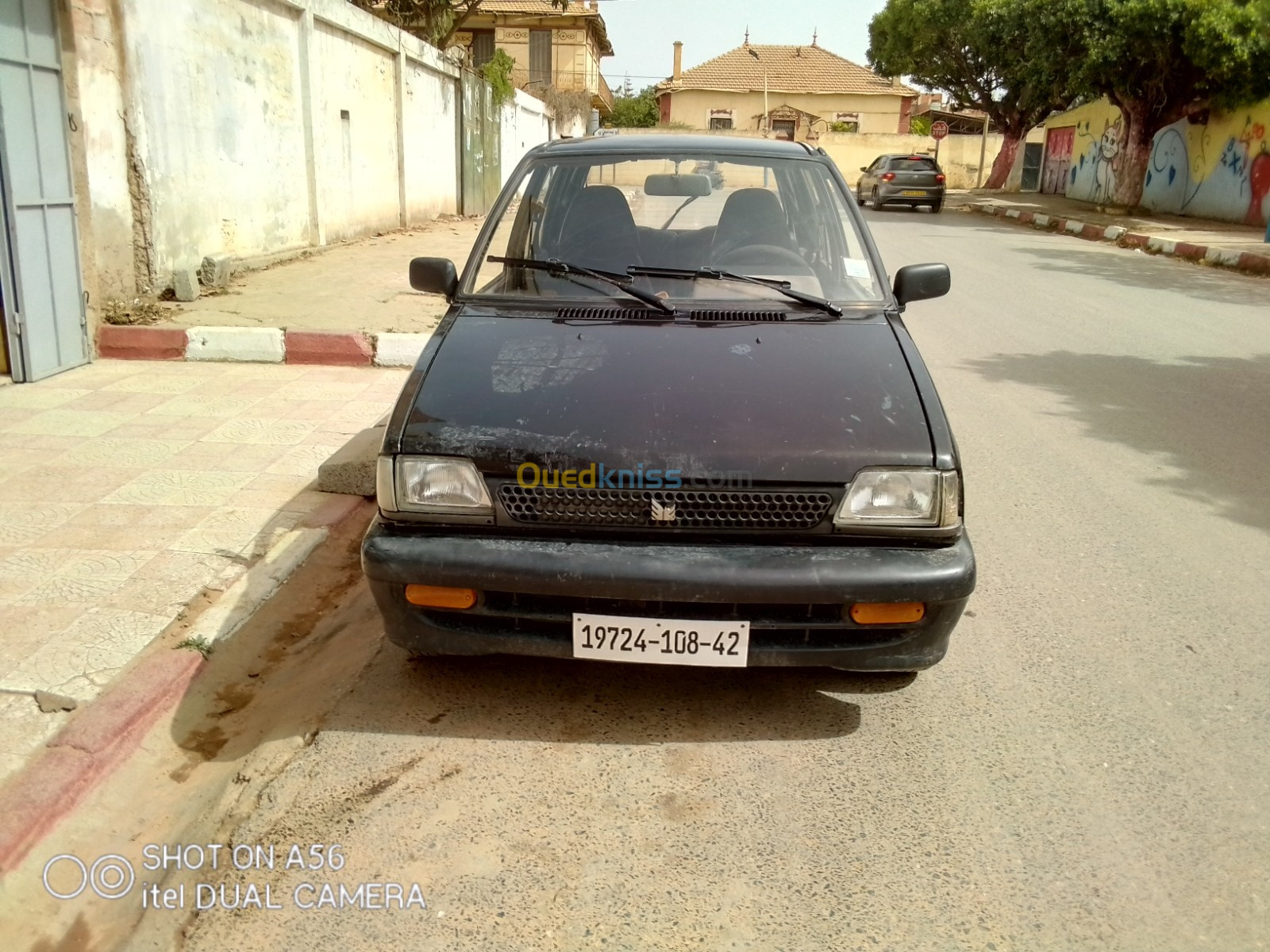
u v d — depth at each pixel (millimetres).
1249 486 5113
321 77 11805
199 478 4887
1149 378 7375
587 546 2748
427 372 3109
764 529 2764
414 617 2859
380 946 2189
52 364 6531
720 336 3297
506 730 2984
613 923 2260
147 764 2936
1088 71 19672
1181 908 2324
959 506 2832
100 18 7051
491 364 3117
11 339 6250
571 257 3801
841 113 43000
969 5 27562
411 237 14117
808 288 3660
